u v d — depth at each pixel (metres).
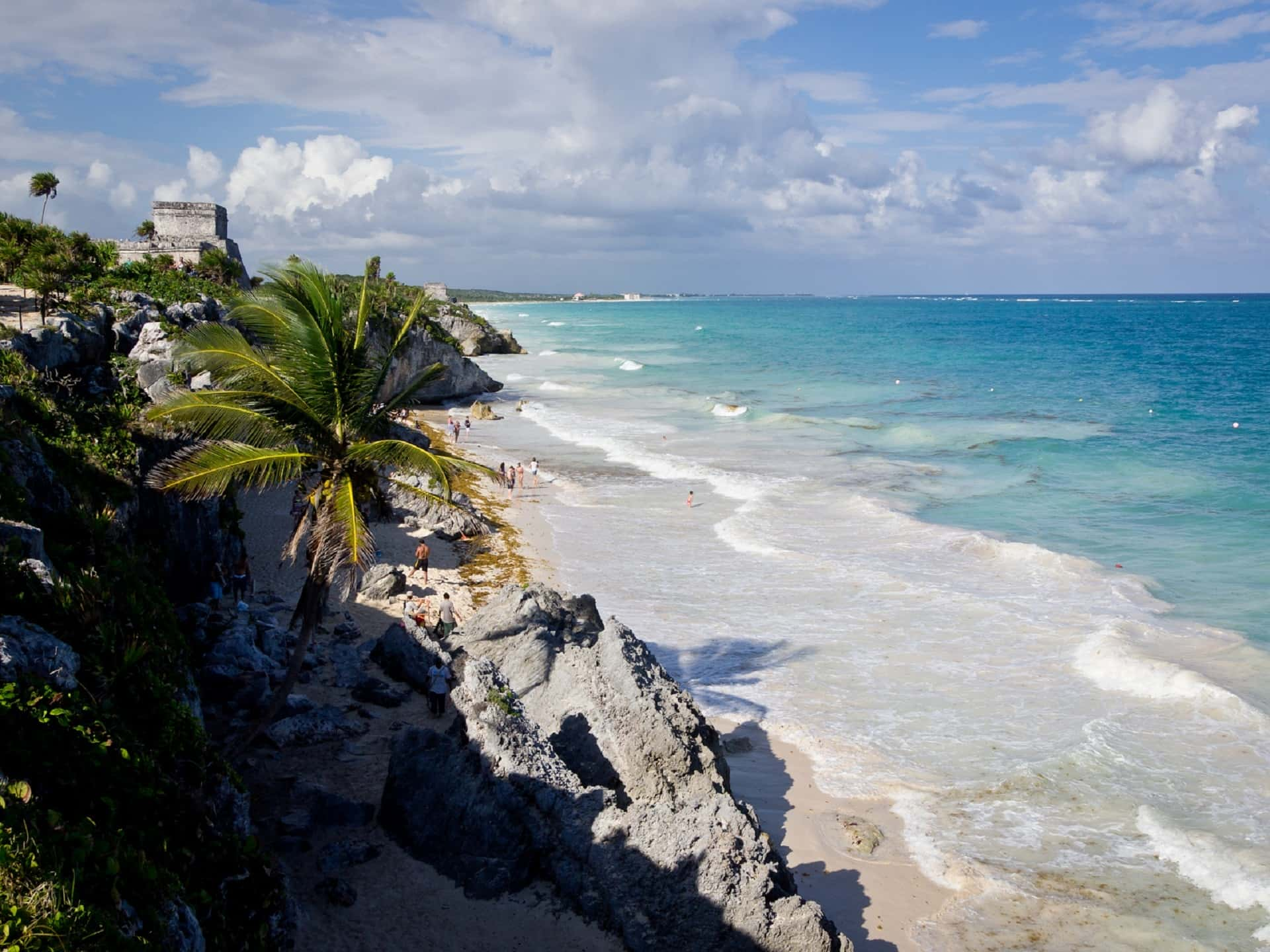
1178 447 50.72
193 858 9.29
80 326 25.95
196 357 16.48
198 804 10.15
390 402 17.70
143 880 7.65
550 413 70.19
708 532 36.22
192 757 10.70
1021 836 16.83
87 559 13.77
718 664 24.06
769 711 21.56
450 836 13.98
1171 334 151.75
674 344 150.38
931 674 23.25
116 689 10.14
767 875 12.84
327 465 17.19
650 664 17.80
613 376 97.94
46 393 20.78
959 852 16.42
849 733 20.56
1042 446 51.97
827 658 24.28
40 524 13.68
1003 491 41.84
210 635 19.86
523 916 13.04
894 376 91.75
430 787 14.46
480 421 66.38
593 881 13.20
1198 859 15.91
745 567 31.73
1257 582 28.86
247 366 16.56
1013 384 82.25
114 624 10.92
